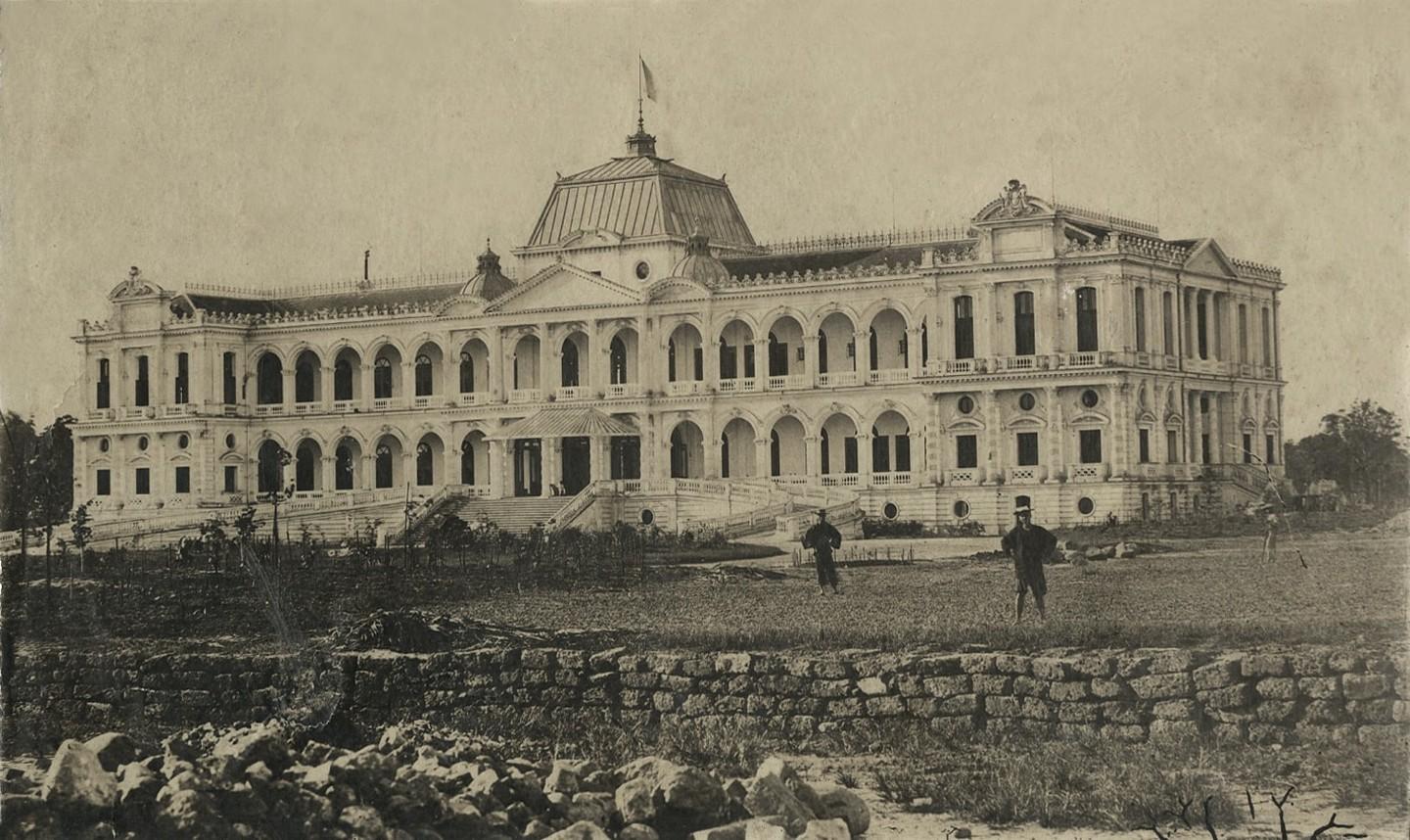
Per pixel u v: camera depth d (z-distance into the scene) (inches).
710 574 2962.6
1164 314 3380.9
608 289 4101.9
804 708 1795.0
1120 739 1710.1
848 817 1486.2
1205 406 3221.0
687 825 1422.2
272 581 2942.9
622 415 4111.7
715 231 4128.9
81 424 4232.3
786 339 3998.5
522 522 3875.5
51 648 2390.5
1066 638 2167.8
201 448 4256.9
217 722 2064.5
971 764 1658.5
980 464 3639.3
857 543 3356.3
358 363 4426.7
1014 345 3597.4
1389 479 2716.5
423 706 1966.0
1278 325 2849.4
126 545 3575.3
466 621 2476.6
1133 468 3442.4
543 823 1395.2
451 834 1378.0
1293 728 1681.8
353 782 1396.4
